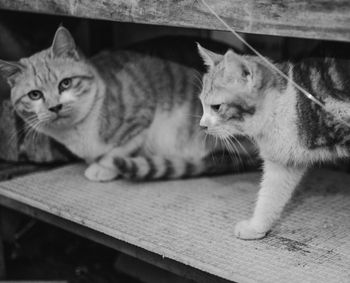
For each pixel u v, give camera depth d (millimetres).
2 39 1080
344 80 814
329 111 818
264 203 875
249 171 1066
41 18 1109
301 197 979
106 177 1035
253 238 864
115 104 1027
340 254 834
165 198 980
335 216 920
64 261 1140
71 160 1112
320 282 785
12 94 1001
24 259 1154
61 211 945
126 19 884
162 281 1038
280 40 1153
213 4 808
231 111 852
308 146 844
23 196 990
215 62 872
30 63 988
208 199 975
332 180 1039
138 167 1003
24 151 1069
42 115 977
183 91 1049
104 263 1136
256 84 839
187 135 1049
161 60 1064
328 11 741
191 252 841
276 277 793
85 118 1015
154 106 1054
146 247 862
